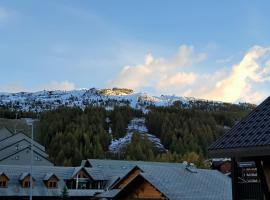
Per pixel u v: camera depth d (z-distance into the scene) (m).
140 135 163.75
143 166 37.03
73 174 70.25
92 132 157.50
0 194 63.09
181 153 144.00
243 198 16.64
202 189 35.81
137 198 32.94
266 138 15.23
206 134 175.38
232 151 15.91
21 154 84.38
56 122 160.25
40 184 67.06
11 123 154.00
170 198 31.84
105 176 72.69
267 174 16.36
